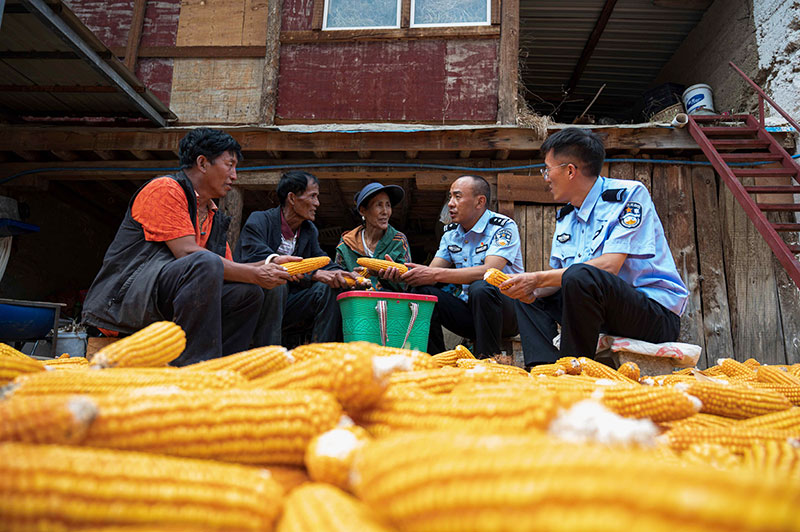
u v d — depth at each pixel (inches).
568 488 21.5
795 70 272.2
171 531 29.7
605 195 148.4
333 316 173.6
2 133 267.3
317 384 48.0
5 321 181.3
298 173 187.5
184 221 127.1
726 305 241.0
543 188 253.8
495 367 90.5
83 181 337.4
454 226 206.2
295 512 32.4
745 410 68.4
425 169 266.1
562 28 397.7
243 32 285.3
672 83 386.0
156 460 32.9
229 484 32.9
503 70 269.3
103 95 253.0
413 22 277.3
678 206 251.8
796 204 221.9
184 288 114.6
